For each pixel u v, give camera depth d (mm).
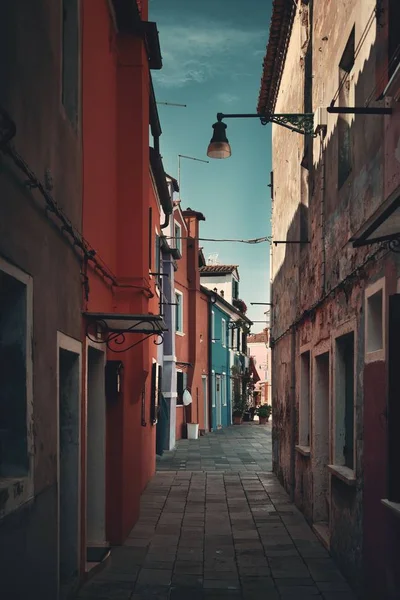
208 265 37438
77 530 6160
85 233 6574
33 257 4516
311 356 9391
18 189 4160
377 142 5730
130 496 8961
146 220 8953
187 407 26375
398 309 4602
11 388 4293
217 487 13039
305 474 10000
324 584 6734
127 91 8836
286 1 11523
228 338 35219
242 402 36031
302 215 10680
